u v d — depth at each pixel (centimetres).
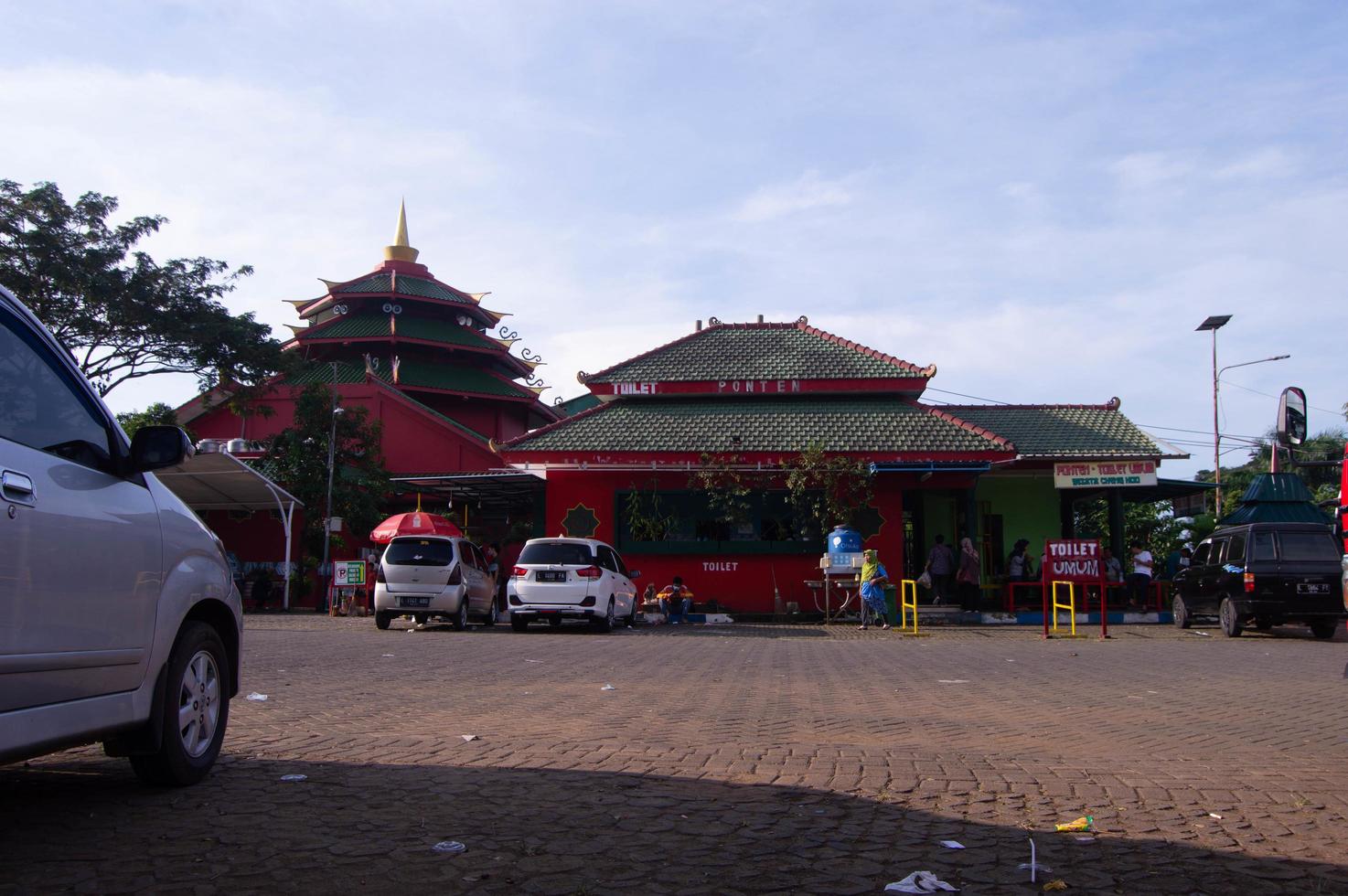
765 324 3103
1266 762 698
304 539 2972
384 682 1120
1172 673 1317
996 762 681
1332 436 4362
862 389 2753
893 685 1157
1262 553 1966
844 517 2494
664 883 427
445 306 3994
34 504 428
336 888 411
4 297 452
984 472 2530
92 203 2691
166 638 531
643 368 2870
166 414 2867
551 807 545
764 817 532
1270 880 443
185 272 2827
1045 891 424
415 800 555
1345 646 1791
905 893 418
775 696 1045
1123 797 584
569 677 1195
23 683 417
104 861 438
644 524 2586
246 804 539
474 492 3108
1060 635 2095
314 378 3647
